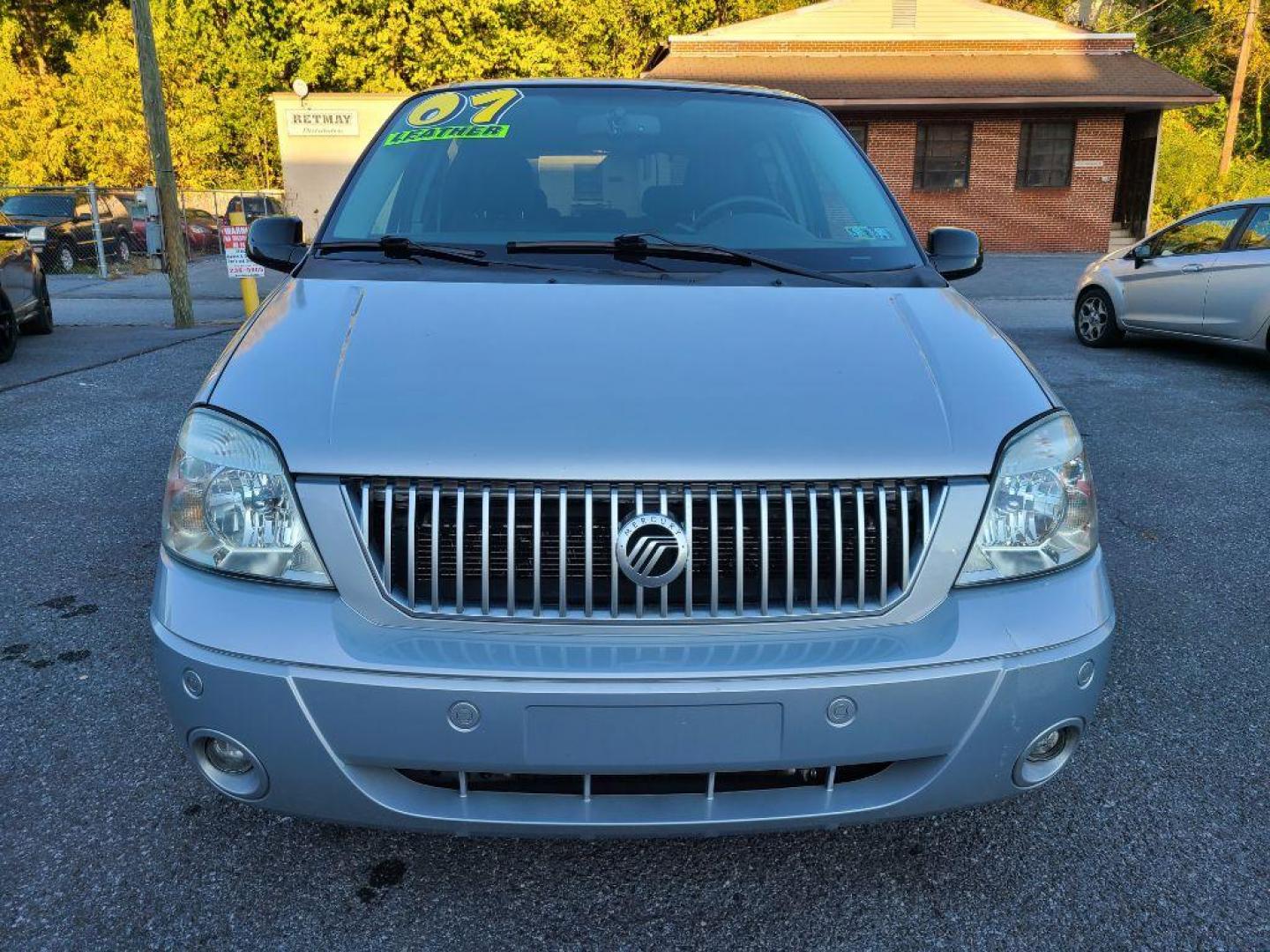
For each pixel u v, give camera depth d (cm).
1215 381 811
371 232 287
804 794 188
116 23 2788
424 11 2612
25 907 208
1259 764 267
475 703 173
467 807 183
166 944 200
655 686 174
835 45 2352
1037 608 190
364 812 184
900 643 183
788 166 316
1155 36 3912
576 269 261
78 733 274
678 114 330
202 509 190
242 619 181
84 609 353
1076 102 2106
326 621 180
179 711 187
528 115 326
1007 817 245
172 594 188
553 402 194
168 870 221
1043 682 186
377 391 198
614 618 182
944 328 234
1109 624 198
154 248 1127
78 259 1914
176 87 2808
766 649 180
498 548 182
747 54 2352
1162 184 2722
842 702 177
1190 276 881
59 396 707
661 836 186
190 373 798
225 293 1560
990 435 196
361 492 184
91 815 239
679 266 267
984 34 2359
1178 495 506
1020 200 2267
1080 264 2006
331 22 2569
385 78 2662
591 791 184
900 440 192
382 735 176
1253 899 217
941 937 206
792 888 220
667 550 180
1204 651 334
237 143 3061
